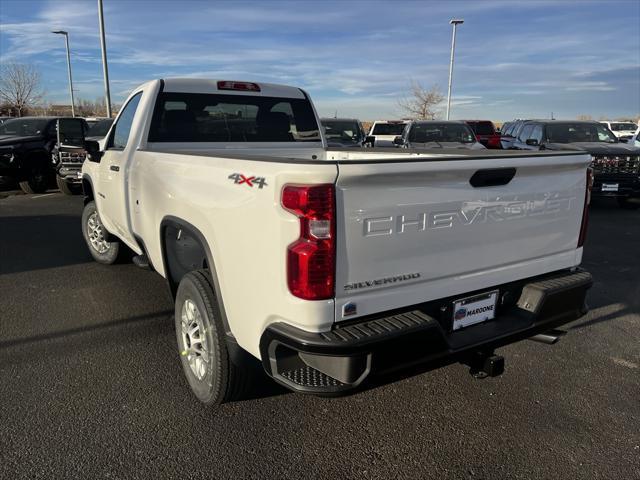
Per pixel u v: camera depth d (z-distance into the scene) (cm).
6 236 803
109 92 2117
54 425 299
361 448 285
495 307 295
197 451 280
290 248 224
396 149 444
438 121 1337
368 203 229
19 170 1230
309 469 268
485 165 260
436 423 309
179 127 439
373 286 238
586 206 327
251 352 263
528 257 301
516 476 265
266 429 300
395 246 241
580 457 279
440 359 253
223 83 459
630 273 616
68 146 1184
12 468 263
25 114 4431
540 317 295
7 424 300
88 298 512
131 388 341
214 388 300
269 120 488
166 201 342
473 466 272
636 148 1067
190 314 322
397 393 342
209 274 308
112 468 265
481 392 344
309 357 239
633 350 407
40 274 595
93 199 604
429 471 268
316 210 218
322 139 523
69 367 369
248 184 246
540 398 337
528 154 297
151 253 400
